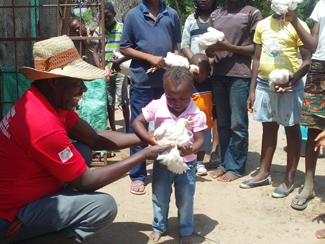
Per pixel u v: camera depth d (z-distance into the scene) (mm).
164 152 2609
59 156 2408
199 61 4320
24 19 5484
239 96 4344
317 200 3846
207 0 4648
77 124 2979
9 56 5211
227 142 4633
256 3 10531
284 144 5746
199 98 4453
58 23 4598
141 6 4090
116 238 3127
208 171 4824
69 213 2514
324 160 5043
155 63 3908
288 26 3820
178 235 3197
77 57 2627
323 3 3561
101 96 4676
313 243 3062
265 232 3250
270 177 4332
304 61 3779
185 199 2992
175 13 4277
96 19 6355
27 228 2529
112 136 3080
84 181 2541
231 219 3486
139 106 4250
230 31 4250
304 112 3660
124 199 3900
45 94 2490
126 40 4129
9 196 2457
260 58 4055
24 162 2422
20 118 2393
